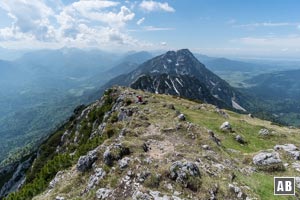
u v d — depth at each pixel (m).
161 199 24.66
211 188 26.66
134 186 26.84
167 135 43.91
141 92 101.50
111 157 32.00
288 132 71.00
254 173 34.19
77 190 30.95
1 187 145.25
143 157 31.47
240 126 64.75
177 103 87.44
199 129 45.94
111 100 96.12
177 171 27.52
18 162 162.62
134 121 51.50
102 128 71.25
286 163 38.09
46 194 34.34
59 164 49.88
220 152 39.53
